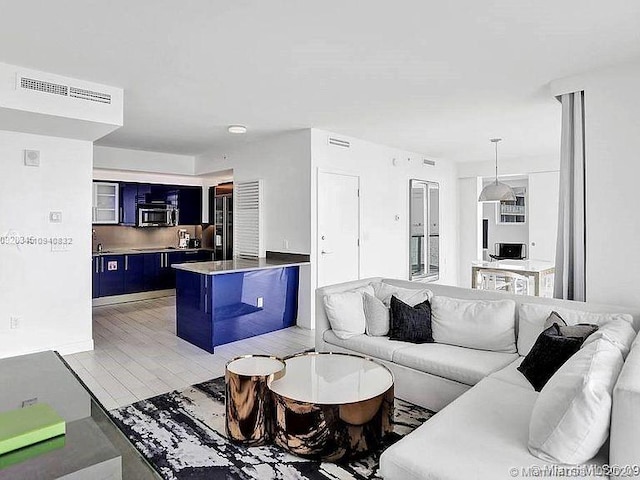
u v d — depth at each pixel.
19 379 2.02
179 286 4.73
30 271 3.91
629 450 1.45
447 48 2.74
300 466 2.22
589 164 3.10
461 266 8.21
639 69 2.90
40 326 3.97
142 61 2.94
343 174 5.49
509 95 3.75
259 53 2.81
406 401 2.99
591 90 3.11
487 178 8.65
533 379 2.31
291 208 5.30
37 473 1.30
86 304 4.25
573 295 3.24
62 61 2.93
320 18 2.33
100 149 6.16
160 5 2.17
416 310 3.32
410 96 3.78
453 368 2.72
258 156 5.79
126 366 3.78
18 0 2.11
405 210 6.68
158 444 2.43
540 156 7.09
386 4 2.18
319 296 3.66
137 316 5.81
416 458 1.64
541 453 1.62
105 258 6.61
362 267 5.82
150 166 6.66
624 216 2.95
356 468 2.21
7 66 2.96
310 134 5.05
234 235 6.16
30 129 3.67
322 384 2.51
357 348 3.32
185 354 4.15
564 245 3.30
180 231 8.03
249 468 2.20
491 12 2.27
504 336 2.95
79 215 4.18
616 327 2.33
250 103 3.99
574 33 2.51
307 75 3.24
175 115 4.42
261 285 4.89
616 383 1.57
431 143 6.04
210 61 2.95
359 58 2.90
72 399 1.81
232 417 2.43
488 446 1.70
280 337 4.81
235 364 2.68
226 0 2.13
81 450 1.44
